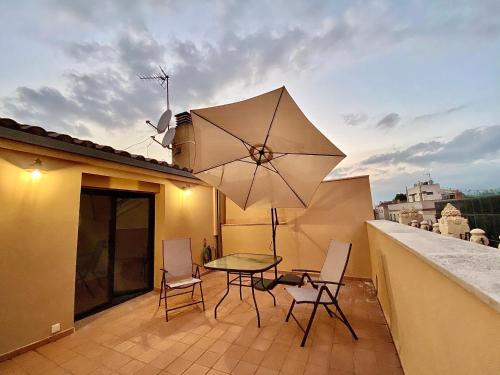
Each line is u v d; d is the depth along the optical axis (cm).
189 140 711
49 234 289
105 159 354
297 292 305
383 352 238
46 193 290
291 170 348
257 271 322
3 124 245
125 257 430
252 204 436
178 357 243
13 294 255
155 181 464
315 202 560
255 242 629
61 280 296
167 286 347
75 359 244
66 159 311
